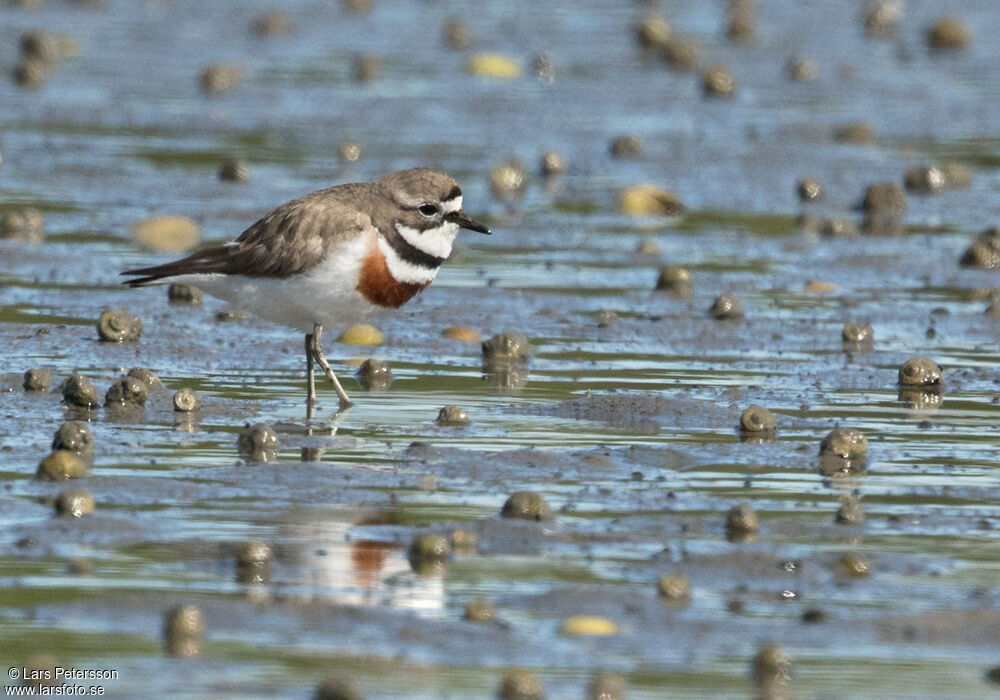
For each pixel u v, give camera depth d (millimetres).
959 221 22766
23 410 12766
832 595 8953
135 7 41031
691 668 7891
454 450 11875
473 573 9141
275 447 11742
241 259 13117
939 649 8211
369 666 7785
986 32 40438
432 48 36375
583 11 42812
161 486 10680
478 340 16078
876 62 35844
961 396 14109
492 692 7512
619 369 14945
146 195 22422
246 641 8062
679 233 21609
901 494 10969
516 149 26438
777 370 15023
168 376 14227
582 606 8648
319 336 13508
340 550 9445
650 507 10516
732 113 29859
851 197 23969
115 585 8773
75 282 17812
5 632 8094
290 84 31578
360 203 13273
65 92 30000
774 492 10961
